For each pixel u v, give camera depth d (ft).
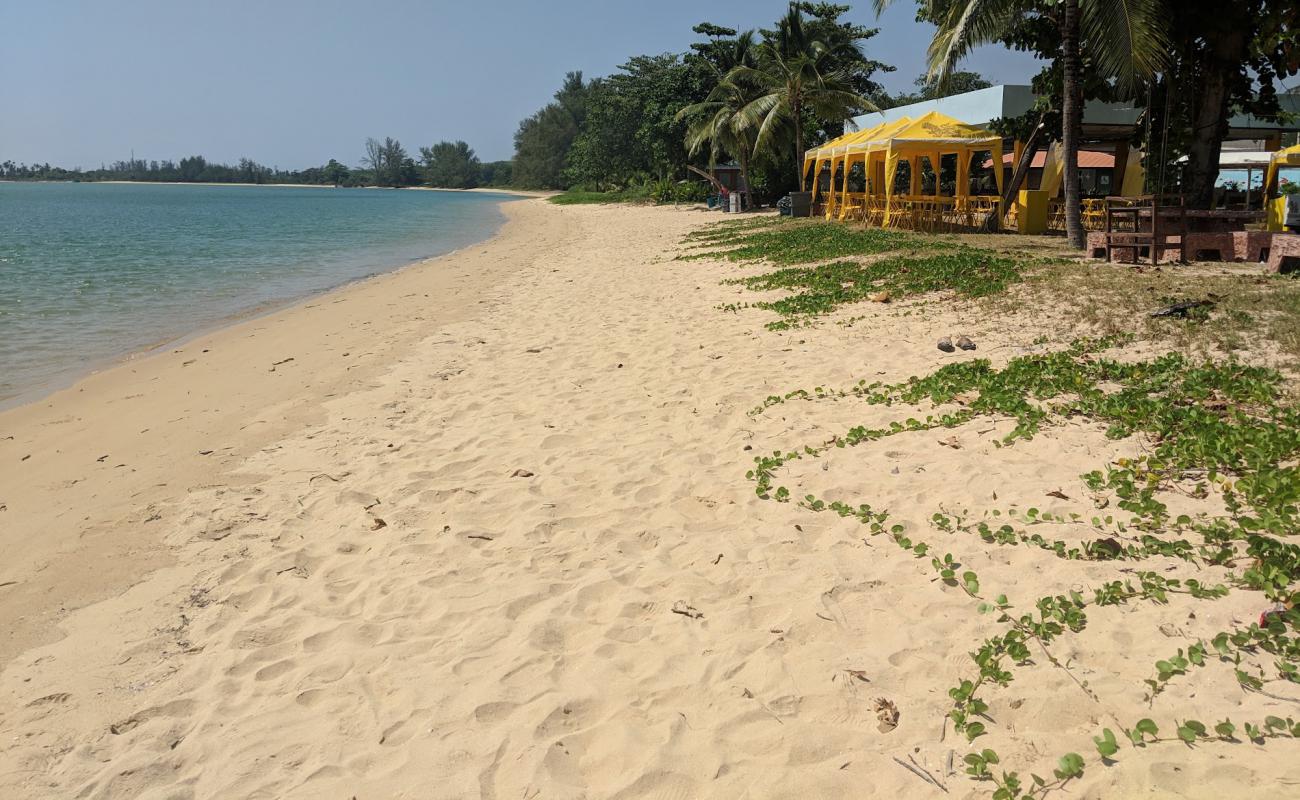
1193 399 21.95
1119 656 11.98
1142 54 48.34
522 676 13.08
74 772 11.46
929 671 12.29
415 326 45.68
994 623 13.25
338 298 61.16
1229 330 27.40
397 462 23.31
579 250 90.94
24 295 63.67
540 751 11.30
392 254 102.22
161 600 16.22
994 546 15.57
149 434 27.61
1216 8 53.16
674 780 10.66
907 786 10.18
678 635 13.94
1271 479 15.90
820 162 102.42
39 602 16.40
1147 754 10.07
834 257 57.26
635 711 12.09
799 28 112.16
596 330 40.34
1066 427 20.90
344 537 18.63
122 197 394.32
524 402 28.58
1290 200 45.27
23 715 12.79
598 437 24.30
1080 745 10.41
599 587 15.70
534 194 430.20
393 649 14.05
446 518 19.27
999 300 36.09
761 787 10.41
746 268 58.75
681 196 192.24
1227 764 9.68
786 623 13.91
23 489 22.91
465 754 11.41
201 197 408.26
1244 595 12.93
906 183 113.60
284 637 14.69
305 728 12.15
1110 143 78.69
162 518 20.20
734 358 32.07
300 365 37.06
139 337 46.78
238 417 29.01
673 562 16.56
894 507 17.80
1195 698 10.89
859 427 22.61
